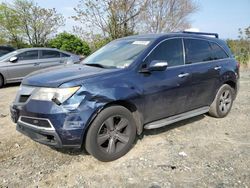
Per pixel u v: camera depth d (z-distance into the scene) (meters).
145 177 3.58
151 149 4.40
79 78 3.76
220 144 4.60
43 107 3.63
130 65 4.29
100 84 3.81
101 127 3.86
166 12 19.19
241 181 3.45
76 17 15.43
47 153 4.25
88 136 3.79
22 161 4.02
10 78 10.43
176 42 5.02
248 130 5.29
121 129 4.11
